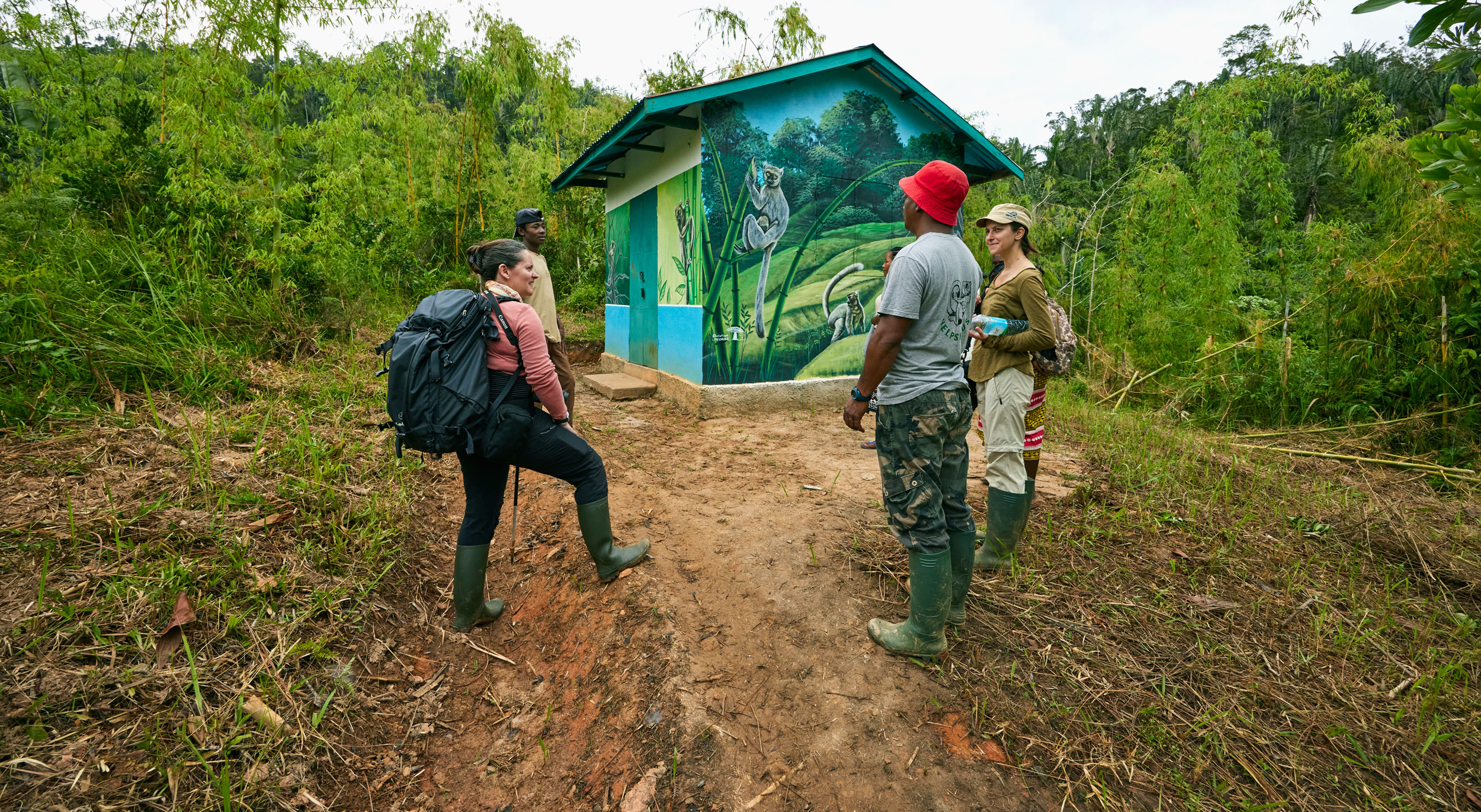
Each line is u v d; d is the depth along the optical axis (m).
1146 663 2.75
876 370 2.38
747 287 6.86
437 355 2.62
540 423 2.93
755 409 6.93
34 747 2.01
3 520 2.92
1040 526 3.88
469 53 12.36
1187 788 2.18
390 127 13.56
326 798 2.28
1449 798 2.18
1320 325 7.35
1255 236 10.76
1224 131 8.34
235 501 3.43
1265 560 3.67
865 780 2.21
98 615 2.50
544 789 2.44
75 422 3.99
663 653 2.70
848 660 2.70
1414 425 5.95
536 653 3.13
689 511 4.06
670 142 7.33
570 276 15.21
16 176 8.65
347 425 4.95
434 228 13.53
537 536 3.97
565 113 14.08
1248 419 7.24
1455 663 2.74
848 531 3.73
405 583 3.44
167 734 2.19
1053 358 3.13
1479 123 1.95
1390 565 3.73
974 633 2.86
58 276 5.22
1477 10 1.79
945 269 2.39
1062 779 2.22
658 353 8.15
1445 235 6.20
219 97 8.49
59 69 9.64
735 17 12.28
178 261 6.41
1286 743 2.38
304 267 7.41
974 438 5.87
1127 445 5.58
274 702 2.46
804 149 6.97
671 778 2.21
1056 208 11.74
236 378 5.18
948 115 7.28
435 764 2.58
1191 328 8.12
